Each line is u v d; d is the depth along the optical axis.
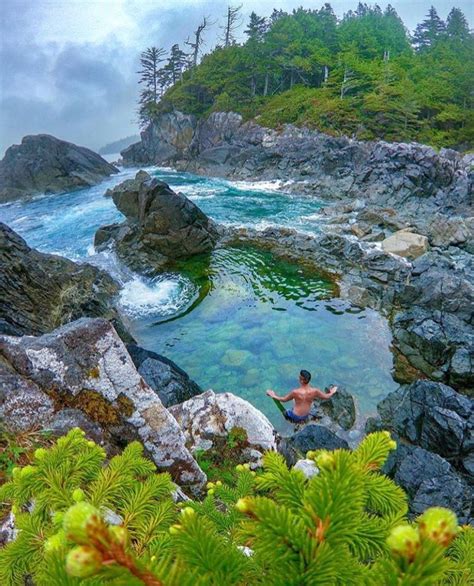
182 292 14.68
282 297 13.93
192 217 18.38
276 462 1.32
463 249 18.77
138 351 9.01
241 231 20.61
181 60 83.56
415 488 6.29
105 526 0.69
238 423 5.48
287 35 72.94
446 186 31.05
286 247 18.47
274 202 31.27
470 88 63.50
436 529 0.66
